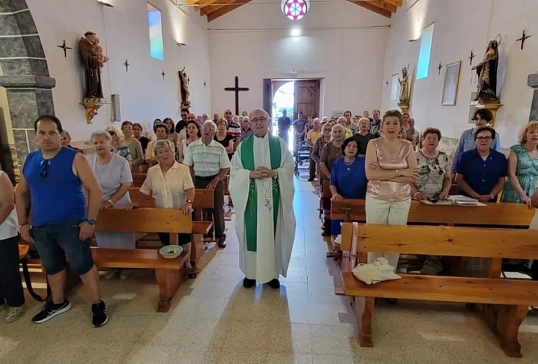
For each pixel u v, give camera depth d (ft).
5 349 6.61
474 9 15.87
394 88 30.17
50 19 11.98
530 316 7.75
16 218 7.49
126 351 6.56
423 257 10.25
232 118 22.40
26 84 10.95
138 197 9.58
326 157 13.12
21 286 7.66
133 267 7.72
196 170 11.60
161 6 23.09
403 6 27.94
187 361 6.31
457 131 17.49
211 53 34.60
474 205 8.64
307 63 34.12
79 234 7.00
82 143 13.91
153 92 21.85
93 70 13.98
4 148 11.58
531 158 9.30
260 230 8.39
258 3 33.37
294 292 8.70
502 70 13.25
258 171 8.25
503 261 10.05
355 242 7.36
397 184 7.80
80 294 8.55
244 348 6.64
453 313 7.86
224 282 9.20
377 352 6.57
